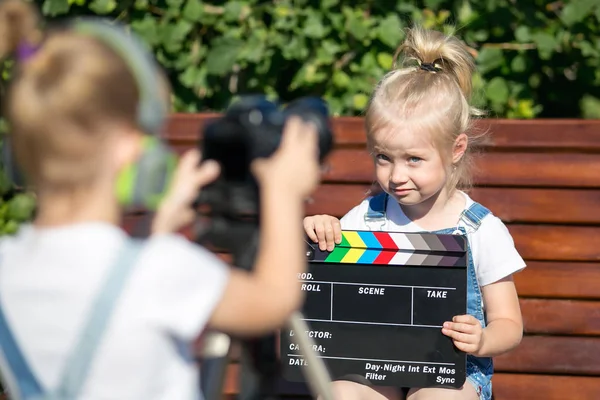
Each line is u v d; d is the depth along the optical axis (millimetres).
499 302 4516
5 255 2709
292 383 5105
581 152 5383
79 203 2629
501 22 6582
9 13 2682
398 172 4348
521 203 5391
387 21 6480
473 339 4227
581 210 5355
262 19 6688
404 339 4410
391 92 4414
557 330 5277
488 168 5430
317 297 4488
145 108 2631
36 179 2623
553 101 7051
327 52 6520
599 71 6695
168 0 6578
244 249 3152
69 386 2562
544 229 5363
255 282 2639
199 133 5637
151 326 2561
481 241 4516
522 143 5410
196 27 6688
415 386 4391
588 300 5301
